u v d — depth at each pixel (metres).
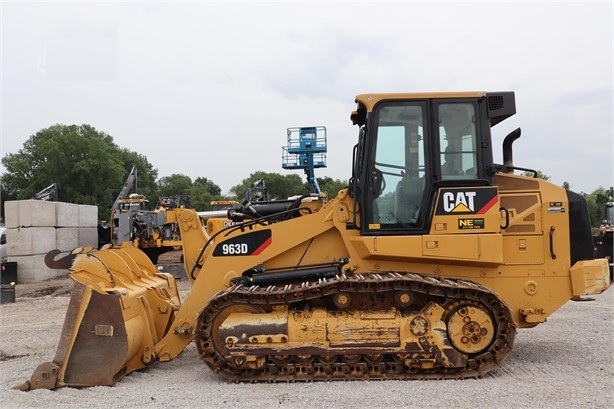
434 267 6.16
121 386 5.61
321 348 5.67
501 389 5.22
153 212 19.84
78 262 6.00
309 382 5.65
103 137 66.50
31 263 18.22
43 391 5.38
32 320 10.39
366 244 6.00
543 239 6.19
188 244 7.04
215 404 4.96
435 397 5.01
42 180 51.69
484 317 5.72
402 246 5.96
